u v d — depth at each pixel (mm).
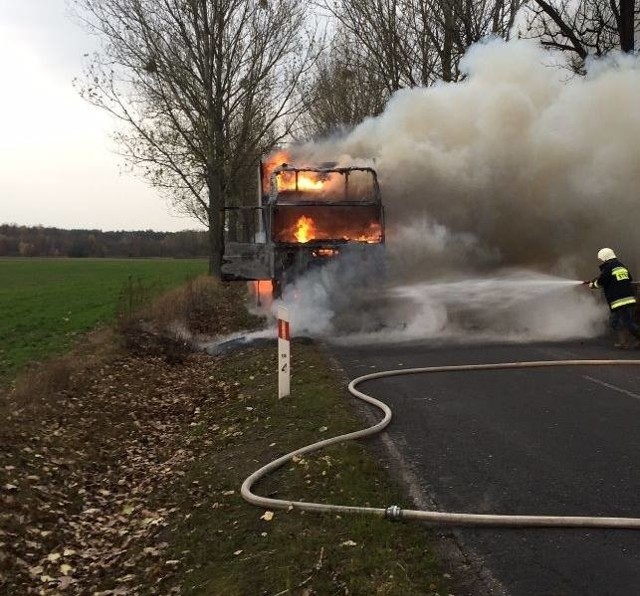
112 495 6184
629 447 5598
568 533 4125
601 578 3578
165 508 5520
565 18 13508
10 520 5172
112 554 4918
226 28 21203
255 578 3934
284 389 7832
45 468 6383
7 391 9562
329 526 4391
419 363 9586
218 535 4680
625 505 4469
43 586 4496
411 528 4277
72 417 8188
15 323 20797
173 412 8859
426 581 3635
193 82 21094
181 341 13023
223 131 21969
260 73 21875
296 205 13422
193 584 4098
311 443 6137
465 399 7434
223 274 12969
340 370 9227
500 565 3793
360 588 3578
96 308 25500
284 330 7828
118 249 96375
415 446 5891
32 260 82562
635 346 10375
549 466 5246
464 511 4527
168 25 20453
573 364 8992
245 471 5762
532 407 6984
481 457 5531
